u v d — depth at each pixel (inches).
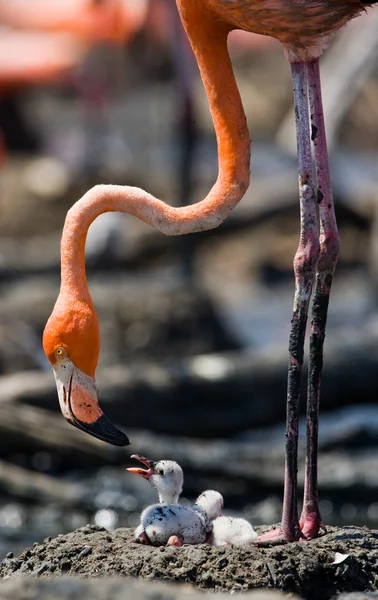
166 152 1182.9
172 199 975.6
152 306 627.5
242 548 257.4
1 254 816.3
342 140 1202.0
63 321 267.4
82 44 973.8
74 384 266.5
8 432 452.8
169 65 959.6
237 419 490.9
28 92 1091.9
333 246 274.4
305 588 250.4
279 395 494.3
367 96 1219.9
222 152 274.2
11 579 260.7
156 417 485.7
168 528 266.2
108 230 809.5
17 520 433.7
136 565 253.0
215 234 878.4
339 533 276.7
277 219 935.0
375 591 249.6
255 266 909.8
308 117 268.2
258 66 1473.9
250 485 454.3
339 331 719.1
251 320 772.0
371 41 999.6
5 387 479.5
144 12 908.0
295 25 264.4
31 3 962.1
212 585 248.4
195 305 633.6
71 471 466.0
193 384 489.4
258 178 1044.5
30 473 456.1
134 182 995.9
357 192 963.3
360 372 500.4
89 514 444.1
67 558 265.6
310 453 275.9
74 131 1222.3
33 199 962.7
